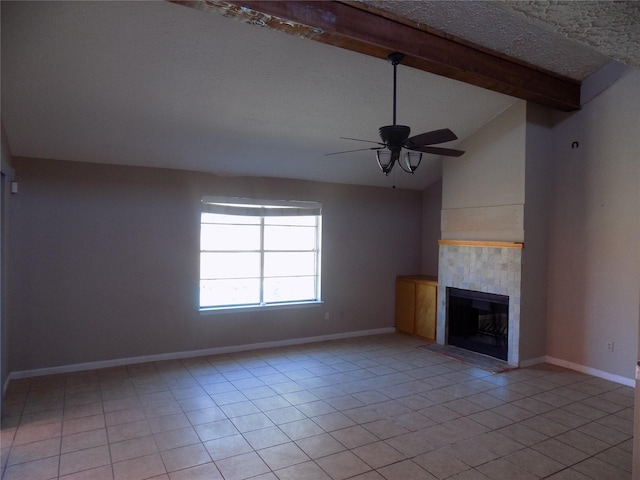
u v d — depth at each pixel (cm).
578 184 498
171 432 334
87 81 356
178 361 515
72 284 468
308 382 449
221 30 327
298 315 608
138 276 501
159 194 511
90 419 355
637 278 446
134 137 444
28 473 276
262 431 338
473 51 395
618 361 460
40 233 452
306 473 279
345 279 647
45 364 458
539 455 305
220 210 548
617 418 368
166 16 306
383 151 338
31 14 287
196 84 380
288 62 371
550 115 524
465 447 315
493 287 531
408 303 665
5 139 396
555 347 521
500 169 526
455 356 545
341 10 316
